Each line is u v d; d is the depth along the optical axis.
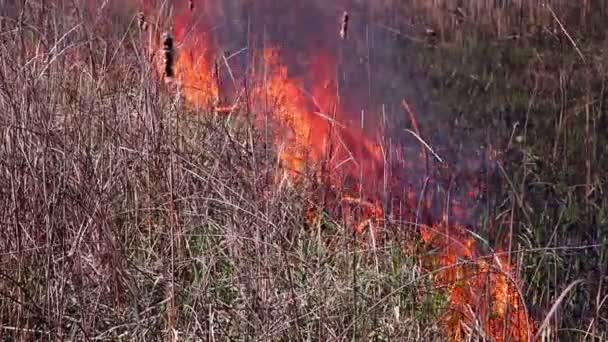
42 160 5.72
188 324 5.39
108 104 6.71
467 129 10.60
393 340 5.77
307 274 6.02
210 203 6.46
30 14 7.44
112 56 7.30
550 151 9.81
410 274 6.40
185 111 7.72
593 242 7.62
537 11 13.62
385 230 6.91
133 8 8.71
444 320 6.16
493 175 9.10
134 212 6.27
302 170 8.05
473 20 14.14
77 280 5.51
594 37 12.69
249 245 5.79
